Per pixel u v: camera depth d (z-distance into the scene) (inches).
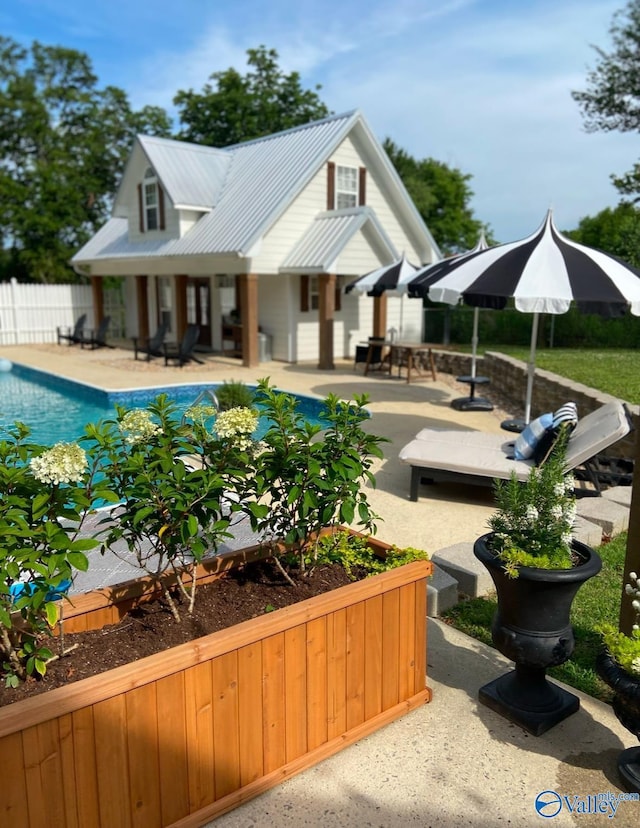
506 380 524.4
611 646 105.0
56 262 1234.6
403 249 789.9
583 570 114.3
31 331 929.5
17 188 1192.2
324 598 111.9
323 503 127.2
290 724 110.1
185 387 541.3
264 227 619.5
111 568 174.7
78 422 466.3
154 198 770.2
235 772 103.8
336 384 562.3
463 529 232.4
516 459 253.9
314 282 710.5
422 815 103.6
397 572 122.7
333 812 103.8
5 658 103.7
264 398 133.7
